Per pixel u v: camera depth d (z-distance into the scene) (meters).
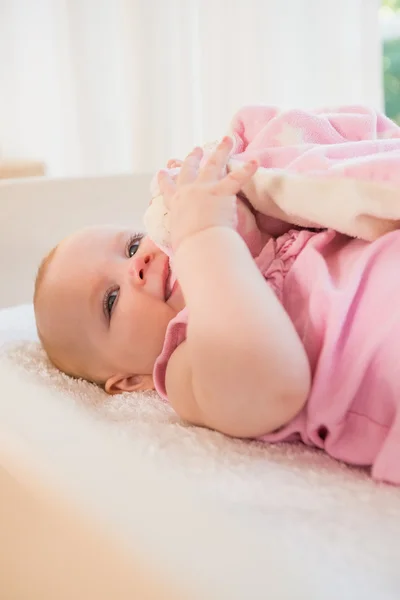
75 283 0.89
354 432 0.65
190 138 1.81
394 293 0.65
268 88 1.72
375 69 1.63
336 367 0.65
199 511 0.44
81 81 1.81
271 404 0.61
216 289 0.63
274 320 0.61
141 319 0.86
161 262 0.88
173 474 0.50
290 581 0.37
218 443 0.63
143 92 1.77
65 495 0.47
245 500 0.48
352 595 0.36
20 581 0.53
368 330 0.64
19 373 0.81
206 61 1.76
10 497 0.53
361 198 0.69
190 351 0.64
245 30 1.72
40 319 0.92
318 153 0.76
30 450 0.53
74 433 0.56
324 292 0.67
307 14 1.68
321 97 1.70
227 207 0.68
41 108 1.88
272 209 0.78
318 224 0.75
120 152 1.87
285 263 0.76
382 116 0.92
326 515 0.48
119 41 1.81
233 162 0.78
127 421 0.72
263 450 0.64
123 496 0.45
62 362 0.91
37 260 1.47
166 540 0.40
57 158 1.92
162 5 1.74
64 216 1.49
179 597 0.36
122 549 0.40
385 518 0.49
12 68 1.85
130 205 1.54
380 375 0.63
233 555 0.39
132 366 0.88
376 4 1.61
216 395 0.62
